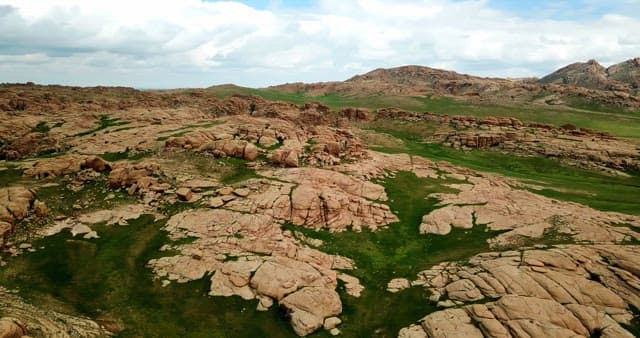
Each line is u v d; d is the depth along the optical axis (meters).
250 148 63.00
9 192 42.62
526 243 40.84
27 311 26.78
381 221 49.41
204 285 34.34
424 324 29.91
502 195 57.16
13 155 65.62
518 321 28.22
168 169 55.69
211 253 37.97
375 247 44.47
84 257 37.12
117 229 42.12
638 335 26.91
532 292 31.23
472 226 47.31
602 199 57.88
